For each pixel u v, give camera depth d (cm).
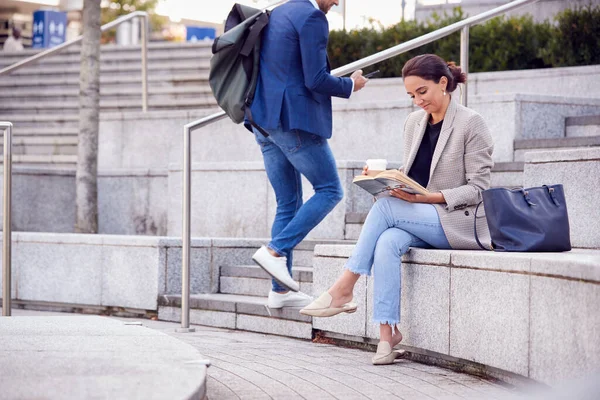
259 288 820
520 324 487
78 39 1379
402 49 810
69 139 1486
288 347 656
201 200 1021
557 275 448
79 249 891
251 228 987
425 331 580
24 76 1770
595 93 1047
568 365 435
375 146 1023
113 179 1182
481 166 586
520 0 871
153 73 1659
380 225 581
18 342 493
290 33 644
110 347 480
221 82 659
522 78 1098
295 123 640
